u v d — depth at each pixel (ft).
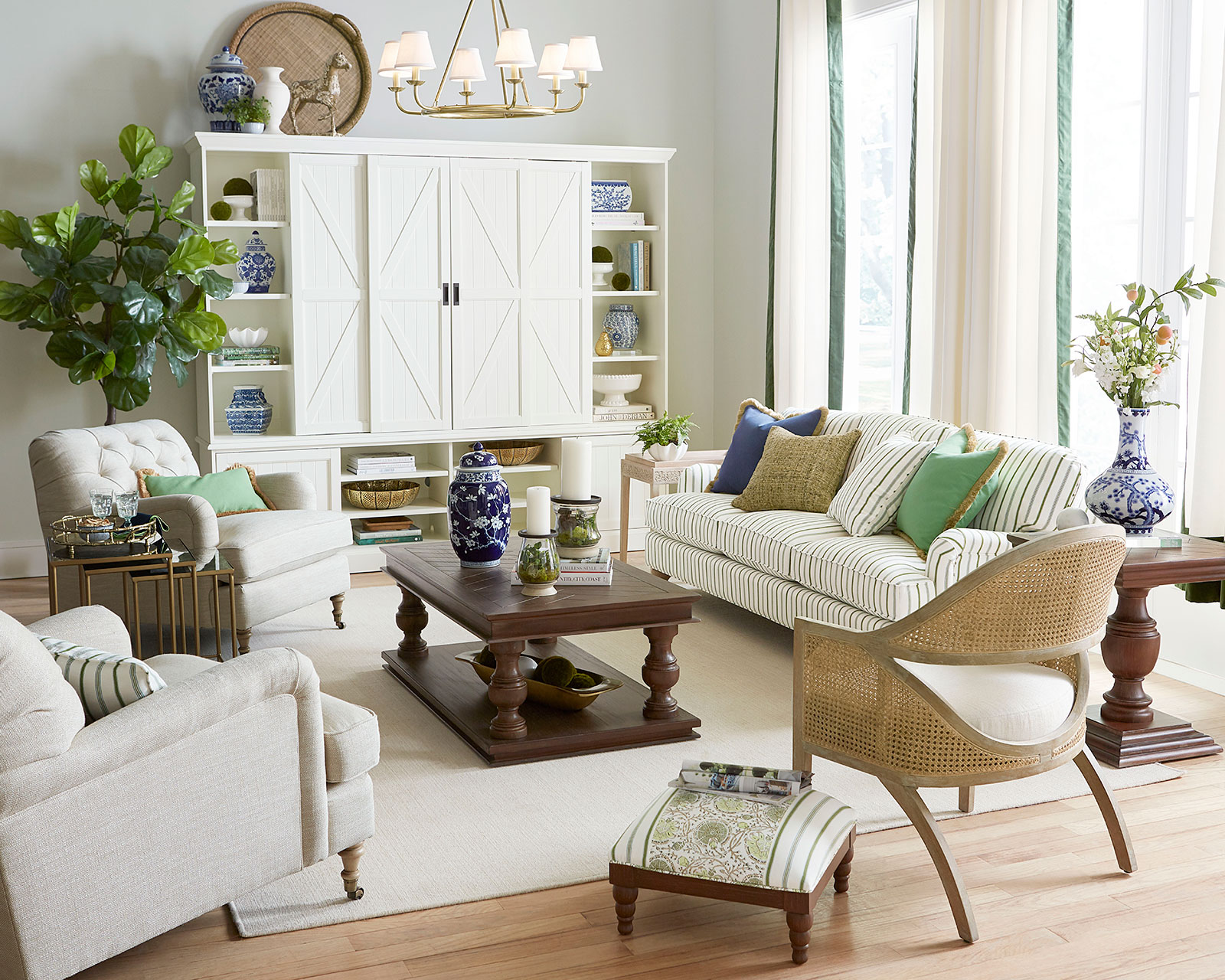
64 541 12.87
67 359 17.69
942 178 16.14
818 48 19.48
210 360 18.67
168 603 14.06
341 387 19.36
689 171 23.13
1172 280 13.96
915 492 13.33
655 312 22.09
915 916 8.42
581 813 10.18
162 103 19.51
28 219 18.98
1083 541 8.06
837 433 16.15
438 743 11.87
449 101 21.33
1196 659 13.93
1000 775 8.33
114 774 6.97
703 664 14.64
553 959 7.84
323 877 8.99
